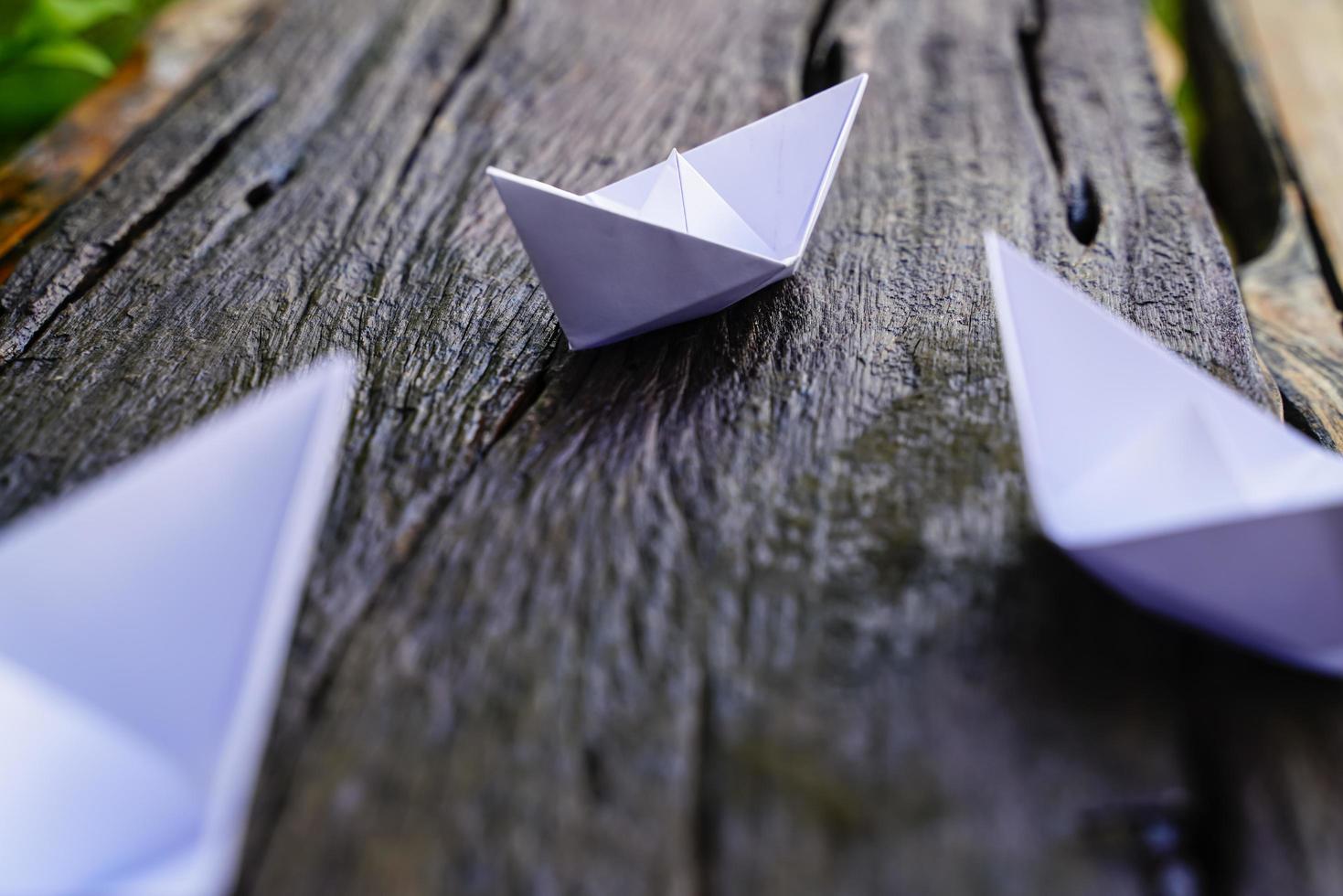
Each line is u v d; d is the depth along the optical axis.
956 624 0.43
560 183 0.61
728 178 0.52
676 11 0.76
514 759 0.41
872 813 0.40
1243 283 0.61
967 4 0.75
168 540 0.40
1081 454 0.44
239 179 0.61
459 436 0.48
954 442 0.47
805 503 0.45
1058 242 0.56
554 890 0.39
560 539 0.45
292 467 0.40
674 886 0.39
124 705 0.39
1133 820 0.40
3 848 0.38
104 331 0.53
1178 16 1.07
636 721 0.41
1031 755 0.40
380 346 0.52
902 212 0.58
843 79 0.69
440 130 0.65
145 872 0.37
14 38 0.82
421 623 0.43
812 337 0.51
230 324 0.53
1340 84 1.00
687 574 0.44
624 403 0.49
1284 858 0.39
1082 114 0.65
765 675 0.42
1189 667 0.42
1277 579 0.41
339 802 0.40
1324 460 0.43
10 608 0.40
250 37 0.73
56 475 0.47
